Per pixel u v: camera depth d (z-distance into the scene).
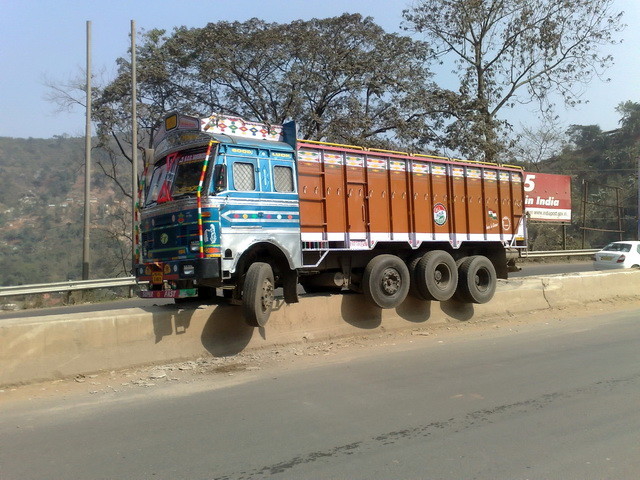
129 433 5.41
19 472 4.54
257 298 8.19
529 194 31.09
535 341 9.84
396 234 10.49
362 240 9.97
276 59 27.66
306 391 6.77
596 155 59.00
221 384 7.16
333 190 9.63
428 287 10.64
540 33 30.81
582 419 5.64
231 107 28.77
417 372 7.66
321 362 8.34
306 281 10.58
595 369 7.75
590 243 49.00
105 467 4.61
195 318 8.47
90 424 5.71
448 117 29.36
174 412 6.05
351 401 6.34
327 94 28.39
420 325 11.04
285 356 8.66
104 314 7.93
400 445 4.98
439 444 4.98
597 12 30.47
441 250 11.32
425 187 11.09
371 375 7.51
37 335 7.12
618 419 5.64
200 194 7.95
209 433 5.36
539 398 6.39
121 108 27.45
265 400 6.43
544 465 4.50
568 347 9.30
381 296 10.02
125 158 31.19
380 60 28.52
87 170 22.88
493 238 12.39
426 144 28.97
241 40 26.97
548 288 13.41
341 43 28.50
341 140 27.56
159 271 8.39
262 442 5.10
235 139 8.49
